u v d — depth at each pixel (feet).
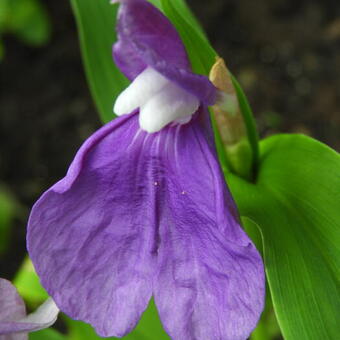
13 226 0.96
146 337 0.60
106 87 0.59
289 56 1.02
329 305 0.46
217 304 0.43
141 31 0.43
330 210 0.49
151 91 0.44
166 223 0.44
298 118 0.97
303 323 0.46
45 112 1.04
